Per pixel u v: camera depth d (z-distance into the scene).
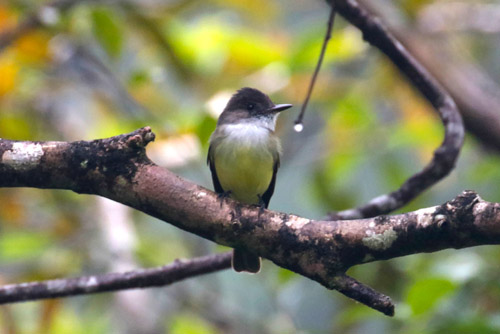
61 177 5.09
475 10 12.62
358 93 12.66
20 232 11.50
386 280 9.84
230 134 8.07
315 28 12.45
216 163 8.16
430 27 12.19
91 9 10.20
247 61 12.01
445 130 7.75
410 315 8.09
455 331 7.64
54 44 11.16
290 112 13.20
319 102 12.52
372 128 12.72
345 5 7.52
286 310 11.20
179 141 10.60
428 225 4.65
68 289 6.88
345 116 12.39
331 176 12.26
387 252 4.82
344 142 12.62
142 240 11.97
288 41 13.51
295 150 13.27
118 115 12.41
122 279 7.01
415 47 10.86
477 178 11.54
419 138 12.26
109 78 12.07
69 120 13.26
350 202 11.91
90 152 5.08
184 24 12.70
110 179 5.10
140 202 5.14
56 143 5.11
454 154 7.60
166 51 10.57
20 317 11.60
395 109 14.02
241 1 13.87
